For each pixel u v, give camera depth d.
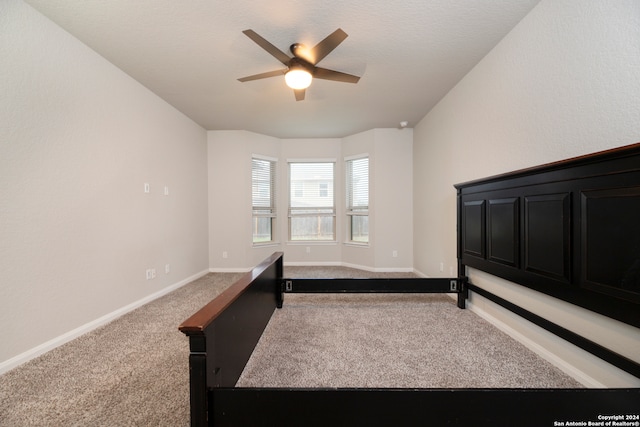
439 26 2.10
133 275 2.90
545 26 1.80
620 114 1.34
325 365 1.79
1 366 1.71
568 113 1.63
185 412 1.38
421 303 3.03
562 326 1.65
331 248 5.27
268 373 1.70
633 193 1.14
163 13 1.96
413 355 1.91
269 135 5.07
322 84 3.06
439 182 3.56
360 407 1.04
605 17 1.41
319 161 5.25
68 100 2.17
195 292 3.52
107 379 1.65
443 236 3.48
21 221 1.84
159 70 2.74
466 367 1.75
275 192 5.24
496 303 2.27
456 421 1.04
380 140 4.63
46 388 1.56
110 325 2.46
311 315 2.68
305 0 1.85
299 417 1.04
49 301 2.01
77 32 2.15
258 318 2.03
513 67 2.12
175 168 3.72
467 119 2.82
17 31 1.81
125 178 2.79
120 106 2.72
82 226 2.29
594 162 1.31
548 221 1.62
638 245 1.13
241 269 4.76
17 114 1.81
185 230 3.98
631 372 1.25
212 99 3.45
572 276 1.45
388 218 4.65
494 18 2.01
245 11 1.94
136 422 1.31
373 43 2.32
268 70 2.75
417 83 3.04
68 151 2.17
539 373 1.68
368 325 2.43
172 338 2.20
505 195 2.03
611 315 1.25
